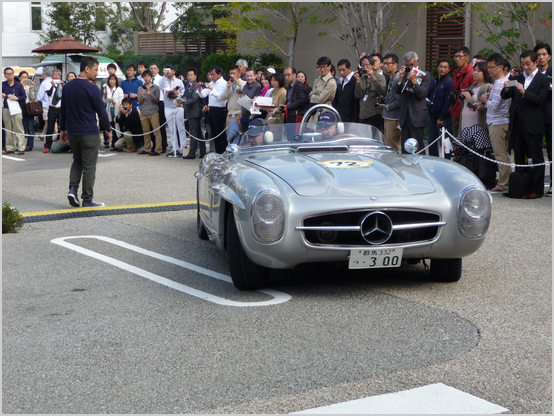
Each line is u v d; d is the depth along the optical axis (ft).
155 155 45.39
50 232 22.94
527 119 26.94
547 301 14.55
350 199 14.33
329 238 14.57
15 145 50.85
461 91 31.35
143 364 11.28
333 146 18.78
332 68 34.63
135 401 9.89
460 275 16.05
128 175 36.81
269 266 14.75
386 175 15.61
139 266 18.20
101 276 17.19
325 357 11.42
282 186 14.87
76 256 19.42
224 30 66.39
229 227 15.28
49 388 10.43
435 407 9.53
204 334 12.66
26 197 30.73
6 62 117.80
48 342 12.44
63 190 32.58
